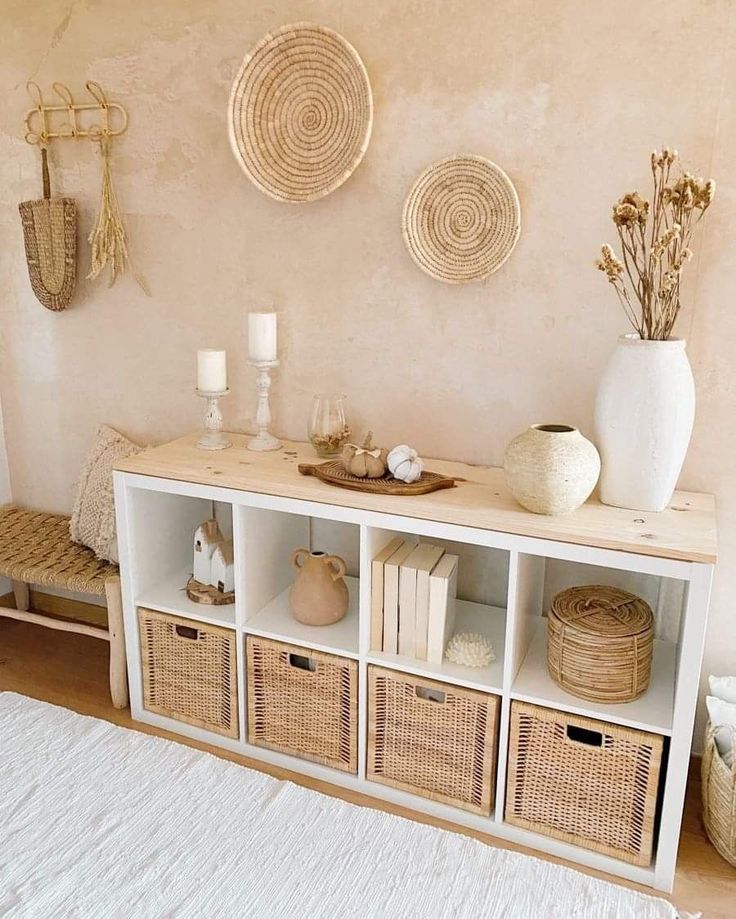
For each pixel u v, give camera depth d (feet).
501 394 6.82
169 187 7.72
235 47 7.13
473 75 6.31
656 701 5.62
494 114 6.31
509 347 6.70
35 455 9.37
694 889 5.47
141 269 8.09
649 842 5.46
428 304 6.90
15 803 6.06
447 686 5.94
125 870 5.39
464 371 6.91
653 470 5.54
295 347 7.55
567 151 6.15
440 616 5.99
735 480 6.21
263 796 6.19
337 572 6.82
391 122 6.68
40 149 8.25
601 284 6.28
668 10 5.65
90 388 8.77
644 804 5.42
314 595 6.61
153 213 7.87
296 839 5.73
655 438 5.47
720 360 6.05
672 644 6.57
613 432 5.60
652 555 5.04
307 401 7.63
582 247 6.28
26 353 9.04
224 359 7.27
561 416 6.67
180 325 8.05
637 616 5.74
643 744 5.32
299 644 6.45
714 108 5.68
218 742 7.06
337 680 6.37
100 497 8.07
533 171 6.29
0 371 9.28
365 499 5.90
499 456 6.97
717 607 6.49
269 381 7.30
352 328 7.26
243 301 7.68
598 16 5.85
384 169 6.80
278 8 6.88
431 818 6.18
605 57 5.89
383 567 6.08
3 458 9.55
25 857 5.50
